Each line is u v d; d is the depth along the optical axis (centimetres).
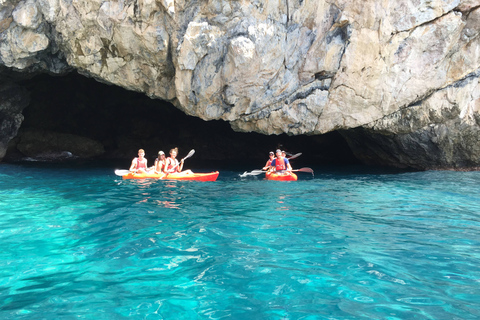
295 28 856
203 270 315
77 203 579
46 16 781
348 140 1269
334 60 887
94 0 764
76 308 249
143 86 898
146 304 255
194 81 844
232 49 802
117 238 402
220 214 519
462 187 779
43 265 326
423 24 871
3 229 432
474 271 315
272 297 267
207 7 778
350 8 841
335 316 240
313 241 397
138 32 788
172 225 457
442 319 236
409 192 717
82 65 859
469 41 907
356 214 526
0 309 247
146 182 813
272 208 562
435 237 414
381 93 941
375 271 314
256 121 954
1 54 813
